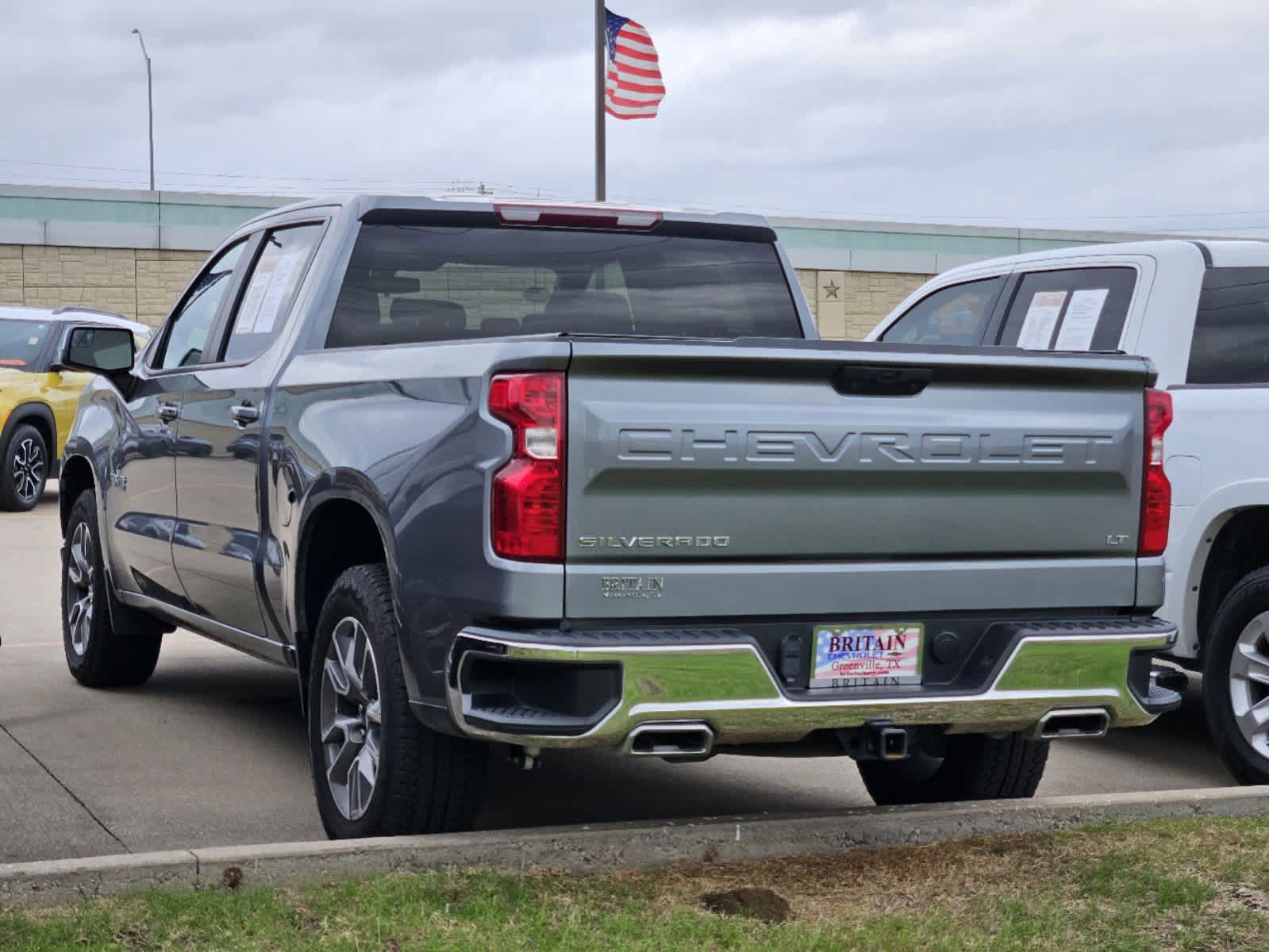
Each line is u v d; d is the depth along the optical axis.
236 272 6.30
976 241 34.00
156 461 6.53
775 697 4.18
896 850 4.68
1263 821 5.00
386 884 4.13
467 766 4.49
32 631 9.28
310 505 4.96
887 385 4.37
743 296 5.98
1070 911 4.19
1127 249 6.83
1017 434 4.52
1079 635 4.52
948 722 4.42
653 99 22.97
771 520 4.24
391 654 4.53
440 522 4.25
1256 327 6.55
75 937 3.75
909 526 4.41
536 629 4.06
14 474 16.53
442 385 4.36
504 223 5.66
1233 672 5.99
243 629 5.90
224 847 4.25
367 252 5.48
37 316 17.34
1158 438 4.75
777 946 3.82
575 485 4.04
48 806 5.45
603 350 4.04
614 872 4.43
